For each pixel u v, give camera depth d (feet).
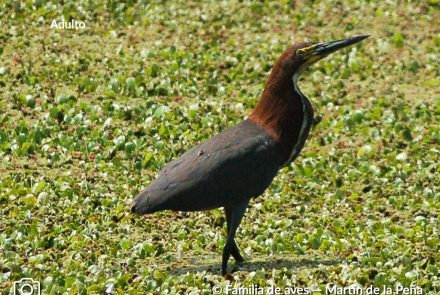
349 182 54.49
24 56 67.62
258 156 42.50
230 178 41.88
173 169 42.19
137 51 70.38
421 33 76.69
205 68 68.03
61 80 64.44
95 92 63.36
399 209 51.62
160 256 44.65
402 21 78.18
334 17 78.33
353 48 73.56
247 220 49.32
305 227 48.88
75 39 71.31
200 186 41.50
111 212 48.70
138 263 43.86
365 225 49.21
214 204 41.86
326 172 55.42
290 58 43.27
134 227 47.65
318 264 44.09
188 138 57.21
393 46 74.13
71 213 48.19
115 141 56.03
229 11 78.18
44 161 54.08
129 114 59.82
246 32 75.20
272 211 50.57
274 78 43.39
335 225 48.60
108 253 44.47
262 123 43.34
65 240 45.42
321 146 59.21
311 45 43.55
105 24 74.18
